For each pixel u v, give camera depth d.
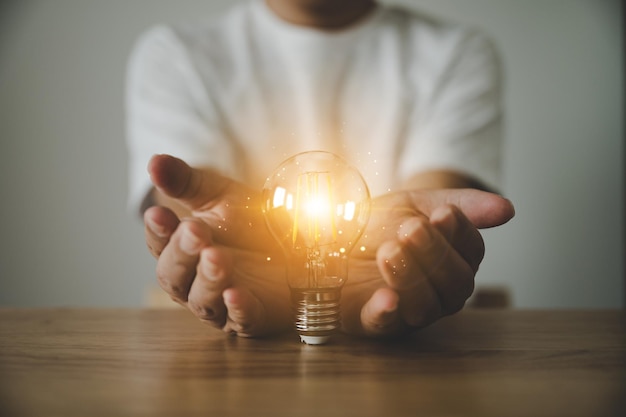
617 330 0.42
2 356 0.36
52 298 1.19
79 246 1.19
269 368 0.33
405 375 0.31
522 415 0.26
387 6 0.91
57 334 0.42
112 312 0.51
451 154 0.78
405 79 0.84
